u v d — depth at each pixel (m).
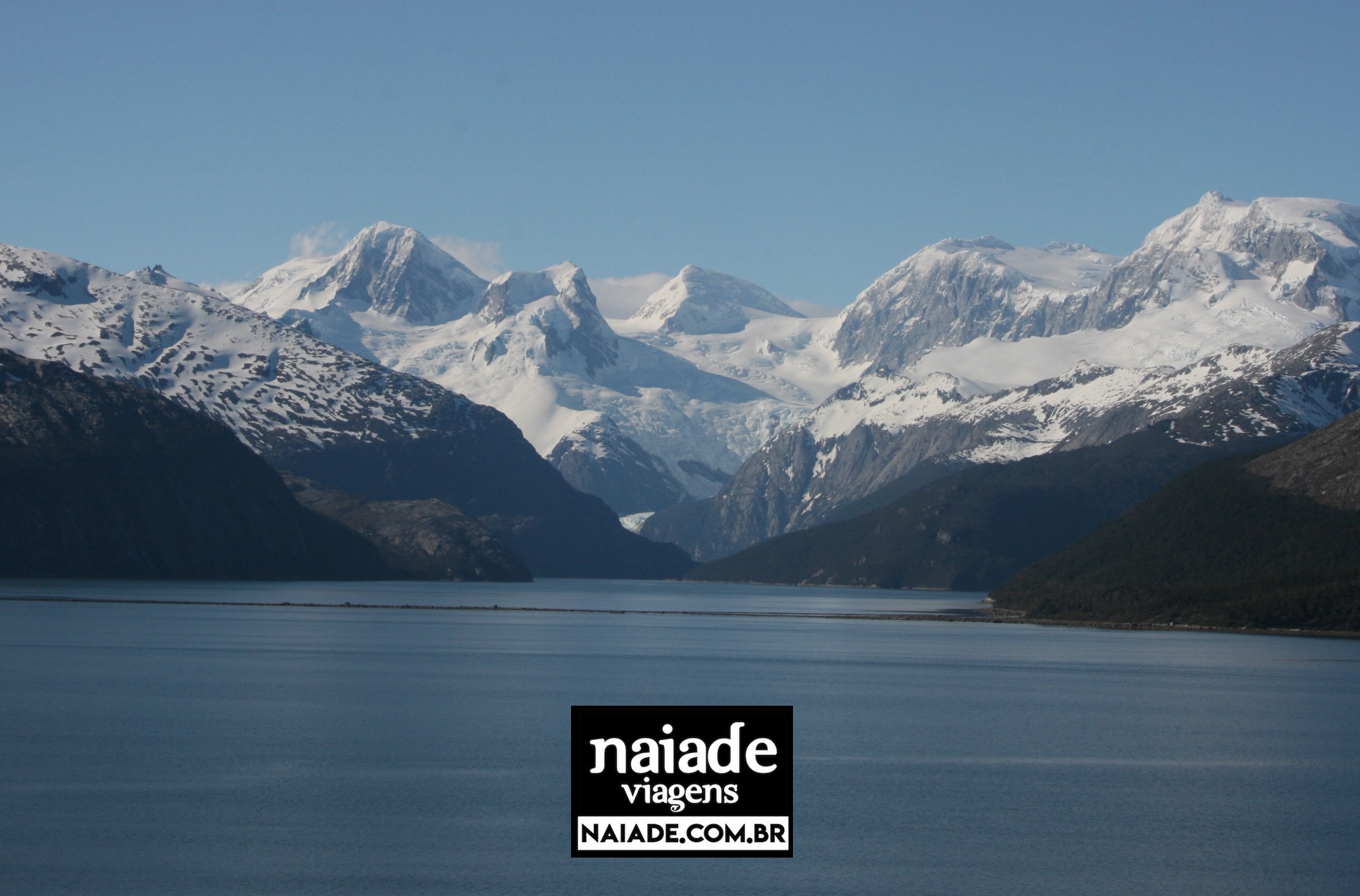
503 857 77.25
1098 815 88.56
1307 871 76.62
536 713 125.75
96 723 116.31
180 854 76.38
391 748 106.88
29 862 74.56
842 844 81.19
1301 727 124.12
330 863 75.31
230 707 126.75
